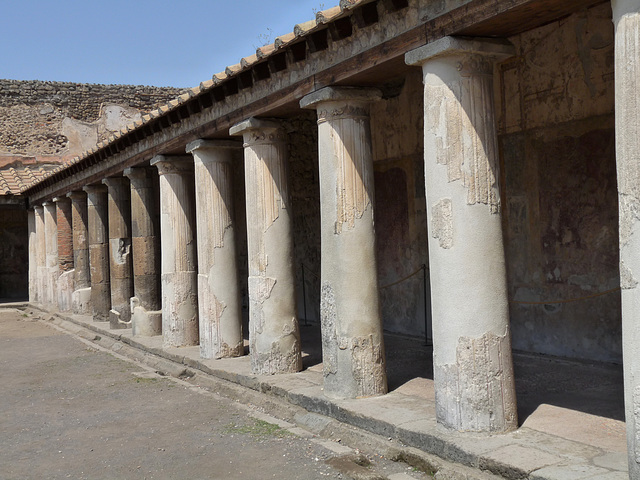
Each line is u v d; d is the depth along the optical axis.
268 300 8.11
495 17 4.79
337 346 6.76
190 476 5.45
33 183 19.58
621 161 3.94
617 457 4.64
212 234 9.45
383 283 10.96
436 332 5.48
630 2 3.86
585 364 7.64
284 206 8.16
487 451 4.88
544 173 8.20
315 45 6.50
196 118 9.34
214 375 8.88
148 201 12.41
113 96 24.39
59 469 5.83
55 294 19.09
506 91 8.61
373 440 5.79
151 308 12.48
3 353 12.84
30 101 23.27
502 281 5.32
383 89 10.51
